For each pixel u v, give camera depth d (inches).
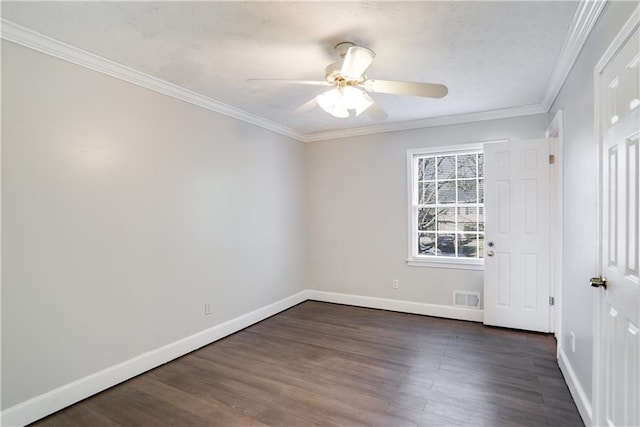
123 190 101.1
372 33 81.9
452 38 84.6
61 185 87.0
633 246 52.0
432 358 112.7
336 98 86.8
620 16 56.8
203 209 127.6
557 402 85.9
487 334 133.6
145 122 107.5
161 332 111.7
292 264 179.2
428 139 159.8
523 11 72.9
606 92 63.2
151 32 80.8
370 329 141.9
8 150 77.7
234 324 140.3
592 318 72.9
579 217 84.1
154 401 89.5
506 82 113.3
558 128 108.9
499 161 138.4
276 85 114.3
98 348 94.6
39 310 82.8
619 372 57.7
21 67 79.7
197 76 107.4
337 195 183.0
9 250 77.9
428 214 164.4
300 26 78.6
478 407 84.4
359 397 89.8
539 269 133.4
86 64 91.8
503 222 138.6
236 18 75.0
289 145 178.4
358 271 178.5
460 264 153.8
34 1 67.9
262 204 158.6
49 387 84.3
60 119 86.9
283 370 105.9
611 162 61.3
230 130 140.7
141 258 106.0
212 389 95.1
